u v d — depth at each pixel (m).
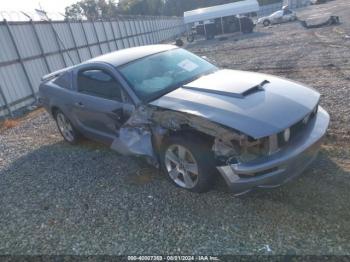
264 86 3.66
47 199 4.07
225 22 32.12
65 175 4.66
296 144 3.07
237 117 3.06
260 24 41.88
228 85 3.67
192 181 3.54
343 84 7.25
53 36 13.06
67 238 3.24
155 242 2.98
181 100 3.56
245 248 2.73
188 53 5.02
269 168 2.88
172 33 50.47
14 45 10.52
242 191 3.07
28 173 4.97
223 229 3.00
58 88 5.44
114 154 5.05
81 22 16.12
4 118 9.54
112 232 3.22
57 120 5.94
